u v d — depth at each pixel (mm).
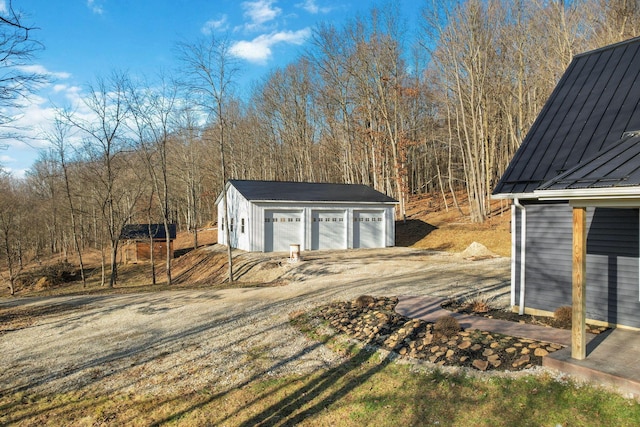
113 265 22047
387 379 5914
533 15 26562
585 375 5043
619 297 7137
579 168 6312
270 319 9586
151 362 7355
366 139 33344
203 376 6625
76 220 33531
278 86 41531
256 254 21953
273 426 5086
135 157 25062
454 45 27047
